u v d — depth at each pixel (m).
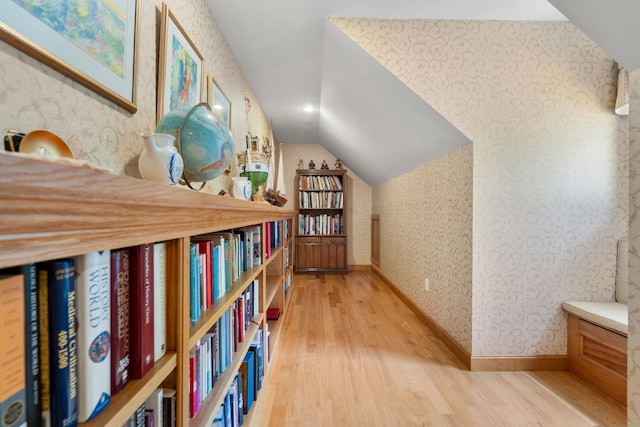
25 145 0.49
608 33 0.92
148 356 0.55
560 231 1.91
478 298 1.90
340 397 1.57
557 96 1.91
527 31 1.90
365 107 2.59
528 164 1.91
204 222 0.69
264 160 1.97
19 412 0.32
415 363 1.95
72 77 0.68
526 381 1.76
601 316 1.64
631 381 0.93
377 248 4.61
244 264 1.45
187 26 1.37
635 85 0.93
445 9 1.78
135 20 0.92
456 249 2.11
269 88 2.80
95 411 0.42
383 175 4.00
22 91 0.57
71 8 0.68
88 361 0.41
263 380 1.57
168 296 0.62
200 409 0.82
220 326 1.02
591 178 1.92
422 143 2.44
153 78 1.06
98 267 0.43
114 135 0.85
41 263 0.36
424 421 1.39
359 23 1.85
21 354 0.33
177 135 0.88
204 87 1.53
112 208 0.35
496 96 1.90
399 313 2.91
